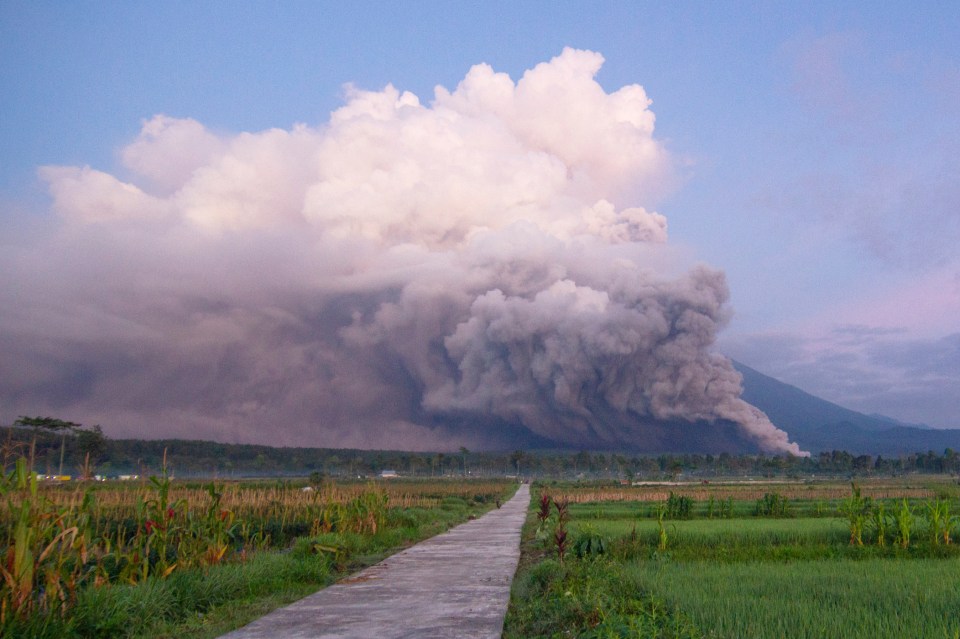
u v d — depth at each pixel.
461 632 9.62
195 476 150.62
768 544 21.03
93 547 12.73
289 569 14.83
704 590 11.78
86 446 78.31
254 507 32.16
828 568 15.01
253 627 10.07
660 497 59.72
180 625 10.37
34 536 9.62
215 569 13.30
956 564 15.90
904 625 9.01
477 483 132.38
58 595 9.67
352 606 11.75
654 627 8.38
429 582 14.65
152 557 15.36
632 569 14.74
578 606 9.89
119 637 9.64
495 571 16.45
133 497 30.44
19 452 10.27
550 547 21.03
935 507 20.66
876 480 144.62
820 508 37.81
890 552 18.78
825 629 8.76
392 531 26.20
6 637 8.44
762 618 9.42
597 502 55.12
